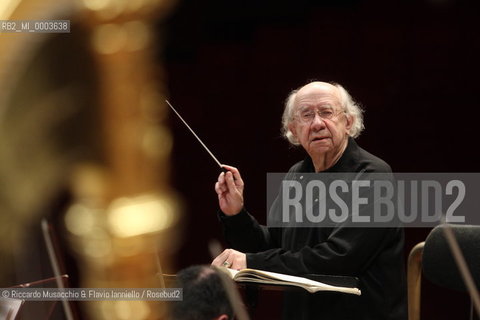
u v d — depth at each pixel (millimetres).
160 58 1438
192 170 18234
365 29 18672
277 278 6234
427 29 18484
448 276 6992
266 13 18609
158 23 1243
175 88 18203
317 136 7863
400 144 18719
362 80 18750
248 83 18719
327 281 6883
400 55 18625
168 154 1254
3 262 1280
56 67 1157
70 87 1159
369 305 7414
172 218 1208
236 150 18719
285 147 18703
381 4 18578
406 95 18672
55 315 3211
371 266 7516
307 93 8086
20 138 1154
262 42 18812
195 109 18484
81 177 1173
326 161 7980
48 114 1157
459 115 18484
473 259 6855
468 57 18312
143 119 1196
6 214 1181
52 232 1921
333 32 18750
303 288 6145
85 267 1229
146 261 1218
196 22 17781
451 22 18359
